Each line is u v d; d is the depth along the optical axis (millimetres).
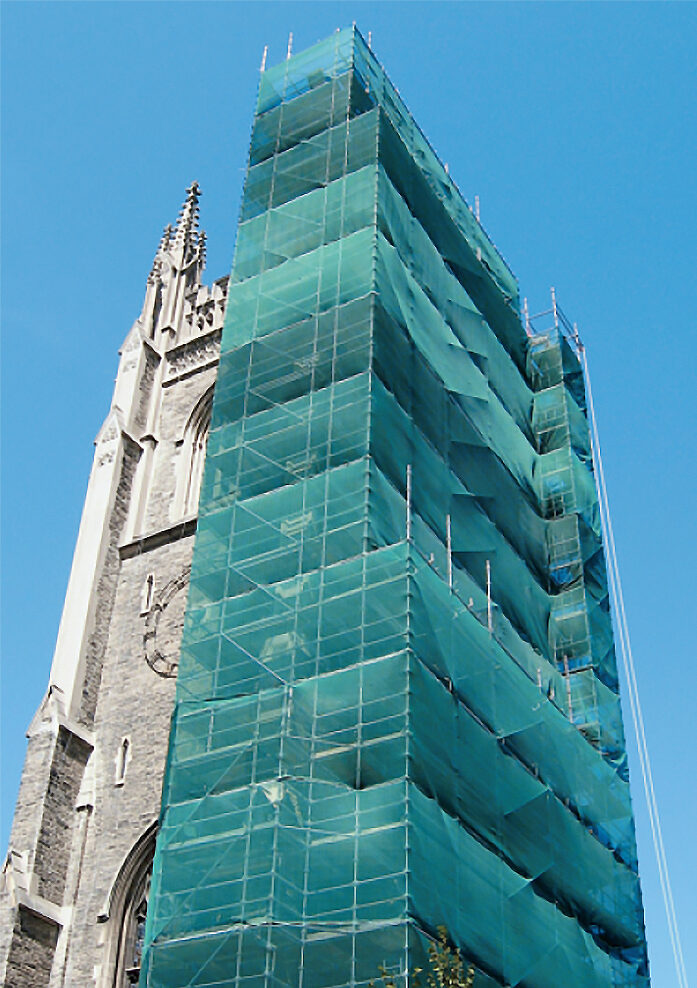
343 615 41344
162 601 52375
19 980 42594
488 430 54750
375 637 40250
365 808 37031
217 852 38312
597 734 51781
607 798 49469
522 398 61219
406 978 33531
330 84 58750
